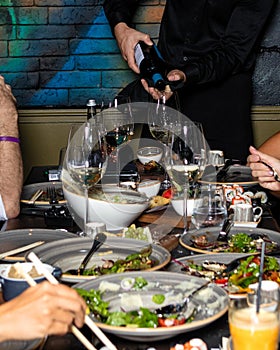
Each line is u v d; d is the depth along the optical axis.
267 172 2.53
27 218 2.30
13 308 1.21
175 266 1.76
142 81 3.33
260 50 4.22
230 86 3.69
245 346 1.24
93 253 1.85
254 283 1.59
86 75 4.30
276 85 4.28
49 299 1.21
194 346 1.32
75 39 4.25
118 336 1.38
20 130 4.30
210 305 1.47
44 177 2.95
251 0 3.50
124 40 3.50
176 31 3.72
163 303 1.49
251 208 2.22
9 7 4.20
